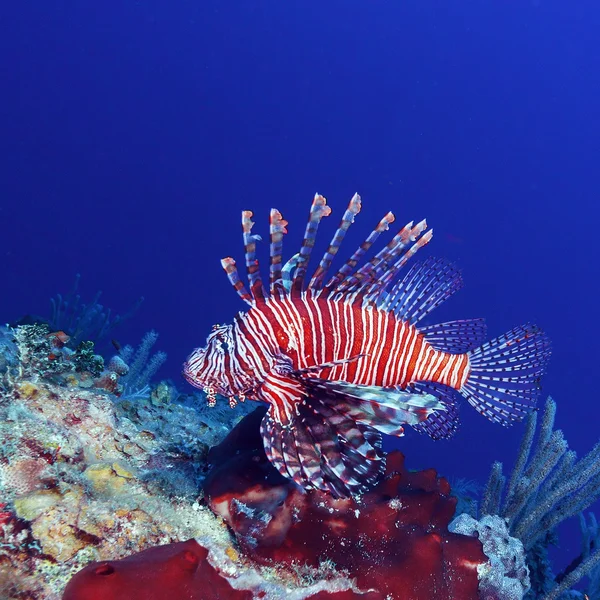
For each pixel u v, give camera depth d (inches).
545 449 35.4
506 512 35.8
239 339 24.7
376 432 25.5
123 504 21.9
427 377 27.6
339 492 22.8
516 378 30.0
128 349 49.4
